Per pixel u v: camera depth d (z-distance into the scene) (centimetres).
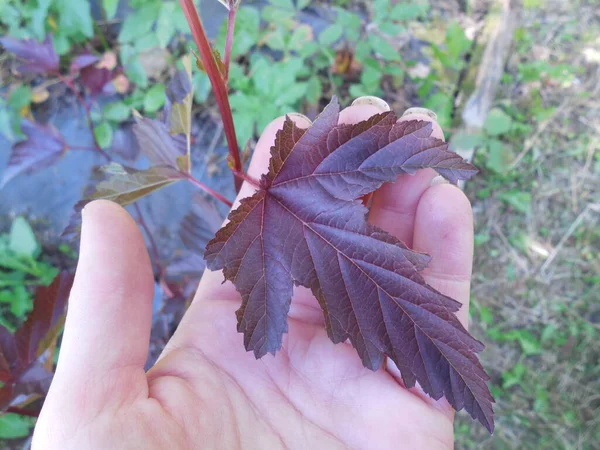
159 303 27
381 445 14
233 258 13
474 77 30
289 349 15
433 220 16
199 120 31
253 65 29
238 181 18
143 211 29
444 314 13
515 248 30
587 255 30
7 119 29
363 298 13
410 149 13
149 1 28
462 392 12
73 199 29
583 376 28
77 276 12
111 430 11
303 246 13
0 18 29
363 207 13
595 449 27
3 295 27
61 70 31
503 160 30
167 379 13
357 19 29
